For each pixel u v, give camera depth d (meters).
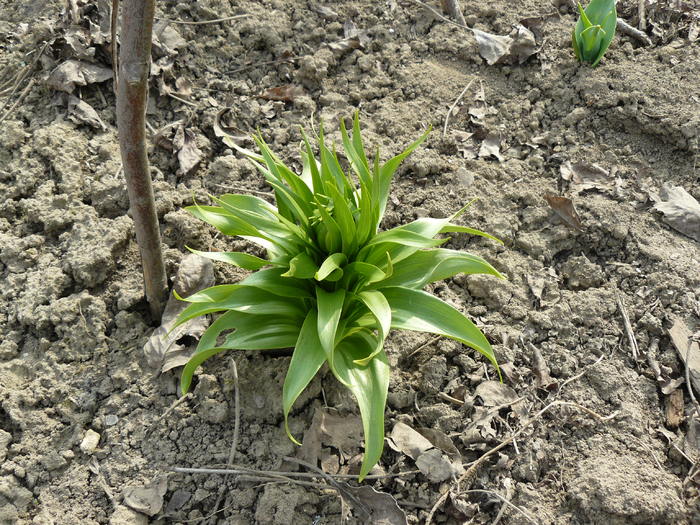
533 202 1.14
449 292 1.08
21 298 1.04
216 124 1.18
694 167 1.17
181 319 0.93
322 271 0.89
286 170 0.95
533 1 1.33
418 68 1.26
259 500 0.95
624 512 0.94
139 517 0.95
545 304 1.08
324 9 1.31
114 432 0.99
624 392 1.02
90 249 1.06
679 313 1.06
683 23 1.31
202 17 1.27
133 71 0.88
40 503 0.95
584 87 1.23
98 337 1.03
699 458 0.98
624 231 1.11
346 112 1.22
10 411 0.99
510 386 1.02
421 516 0.96
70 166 1.12
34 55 1.20
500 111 1.23
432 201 1.14
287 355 1.03
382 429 0.90
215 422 0.99
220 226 0.94
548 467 0.98
